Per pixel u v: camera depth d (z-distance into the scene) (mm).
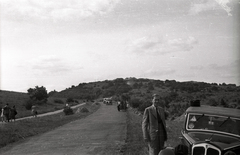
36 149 12055
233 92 68625
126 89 150875
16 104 76375
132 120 26141
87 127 20594
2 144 13977
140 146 11258
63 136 16047
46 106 82375
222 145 6363
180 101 66312
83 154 10344
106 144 12289
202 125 7492
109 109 57500
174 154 6535
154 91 121375
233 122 7215
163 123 7262
